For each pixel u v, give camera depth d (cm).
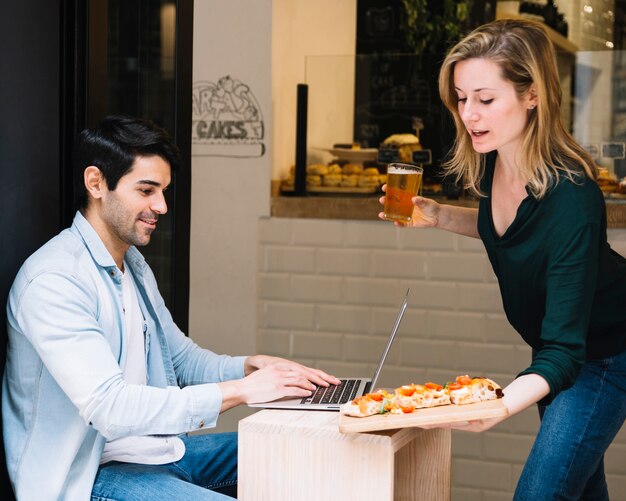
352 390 216
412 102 395
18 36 208
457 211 257
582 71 373
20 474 195
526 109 202
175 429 193
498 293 369
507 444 363
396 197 232
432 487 221
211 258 408
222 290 407
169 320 241
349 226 388
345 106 402
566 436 214
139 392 191
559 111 205
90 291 199
